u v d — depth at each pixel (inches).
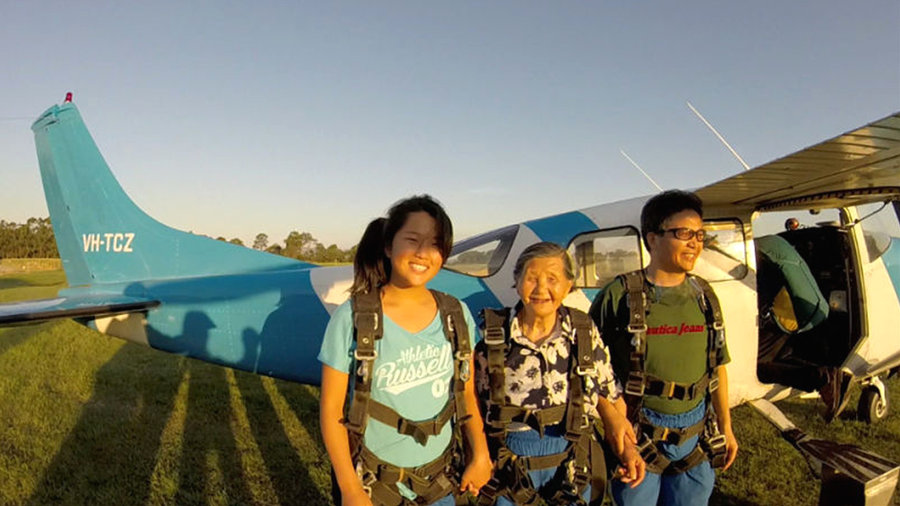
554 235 148.0
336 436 61.4
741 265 142.9
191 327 167.8
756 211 147.7
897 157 100.7
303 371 161.0
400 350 62.1
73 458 154.3
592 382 73.5
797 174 114.1
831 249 163.3
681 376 81.7
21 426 179.8
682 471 84.5
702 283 84.5
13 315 144.2
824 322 163.6
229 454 158.6
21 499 132.3
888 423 180.9
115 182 195.3
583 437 75.7
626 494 85.0
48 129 199.5
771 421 139.9
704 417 85.1
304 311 158.4
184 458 154.9
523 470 74.5
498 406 73.4
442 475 66.7
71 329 394.3
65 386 232.4
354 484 60.4
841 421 182.9
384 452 63.5
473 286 148.2
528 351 74.3
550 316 73.2
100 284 192.9
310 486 139.8
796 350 170.4
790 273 155.5
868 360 157.0
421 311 65.5
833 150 96.2
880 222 156.3
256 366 164.7
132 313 171.6
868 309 153.7
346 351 62.0
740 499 132.8
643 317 80.2
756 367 142.2
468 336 66.9
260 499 132.9
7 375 252.4
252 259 189.0
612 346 85.0
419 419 63.9
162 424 183.2
